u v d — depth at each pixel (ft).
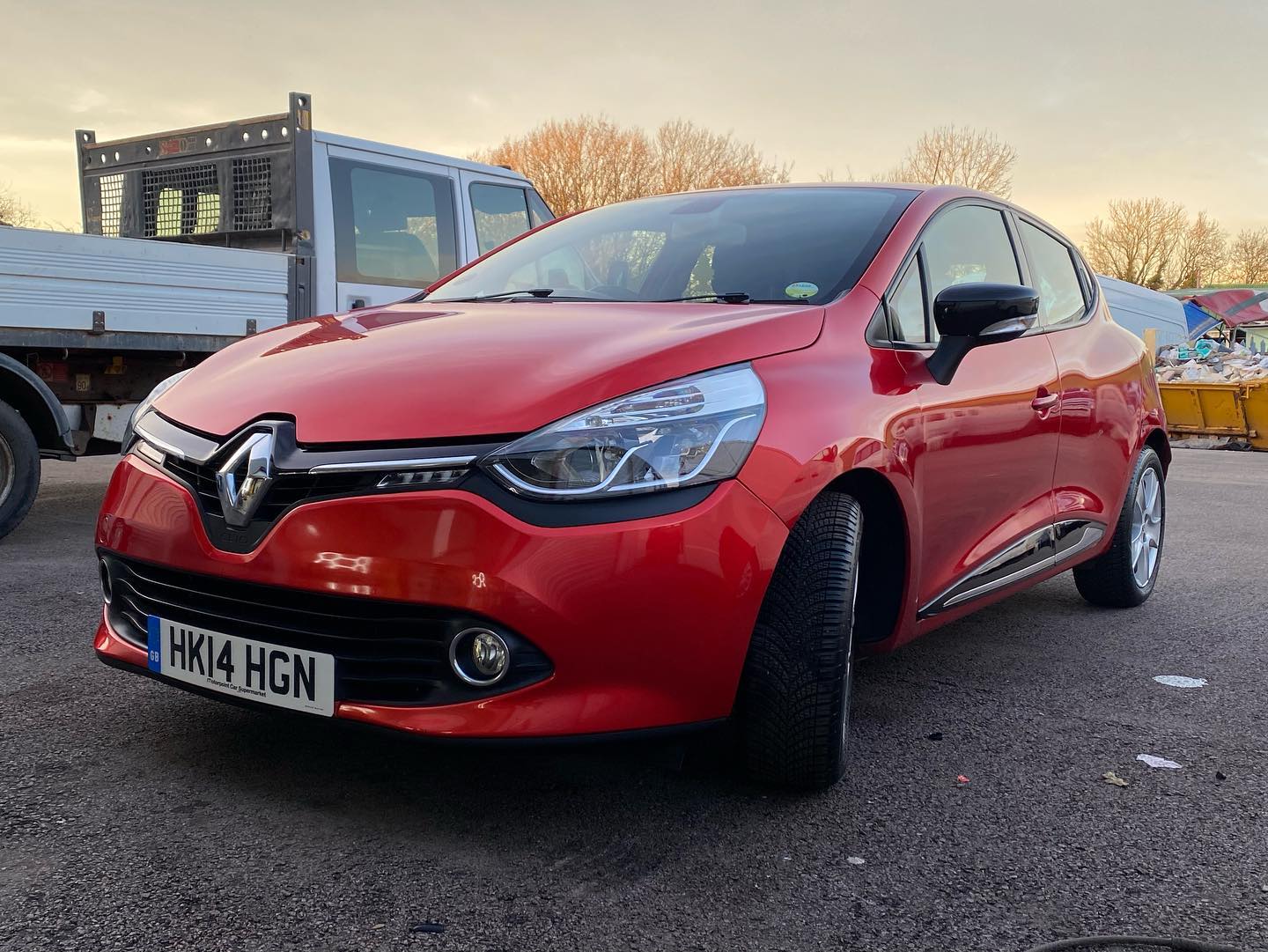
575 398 7.05
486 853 7.00
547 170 147.33
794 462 7.51
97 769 8.11
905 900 6.64
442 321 9.06
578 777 8.30
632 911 6.38
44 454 17.79
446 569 6.66
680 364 7.46
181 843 6.98
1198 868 7.20
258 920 6.10
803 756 7.84
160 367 19.03
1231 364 58.80
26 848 6.82
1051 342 12.25
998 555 10.71
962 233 11.23
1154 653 12.63
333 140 21.95
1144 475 14.75
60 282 16.37
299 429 7.23
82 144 25.41
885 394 8.65
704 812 7.78
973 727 9.89
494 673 6.81
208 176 23.07
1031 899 6.72
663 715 7.05
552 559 6.66
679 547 6.90
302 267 20.56
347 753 8.57
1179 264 237.66
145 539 7.66
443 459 6.78
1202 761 9.18
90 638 11.66
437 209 23.70
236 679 7.41
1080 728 9.93
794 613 7.71
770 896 6.63
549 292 10.62
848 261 9.68
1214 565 18.29
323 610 7.01
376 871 6.72
